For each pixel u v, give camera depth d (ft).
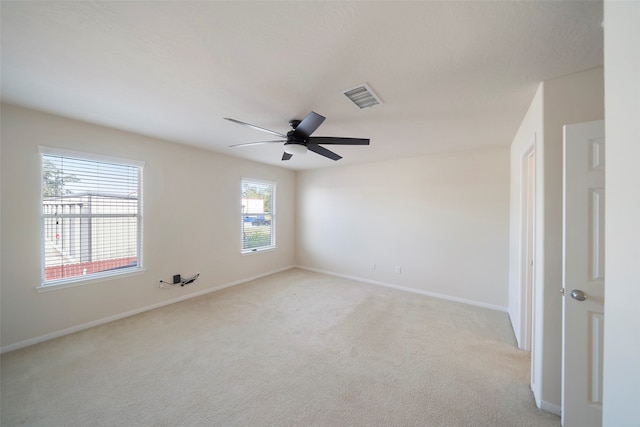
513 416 5.49
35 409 5.54
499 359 7.61
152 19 4.12
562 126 5.58
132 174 10.64
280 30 4.34
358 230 16.06
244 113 8.04
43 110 8.05
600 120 4.82
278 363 7.33
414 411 5.61
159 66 5.52
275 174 17.51
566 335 5.00
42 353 7.69
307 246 18.61
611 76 2.41
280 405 5.76
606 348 2.44
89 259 9.56
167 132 10.21
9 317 7.84
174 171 11.91
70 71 5.75
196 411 5.56
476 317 10.61
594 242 4.83
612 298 2.35
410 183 14.05
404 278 14.20
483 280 11.85
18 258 8.00
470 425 5.26
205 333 9.04
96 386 6.29
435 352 7.96
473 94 6.56
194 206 12.80
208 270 13.51
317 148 9.04
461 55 4.96
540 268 5.83
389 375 6.83
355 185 16.20
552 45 4.59
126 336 8.77
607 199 2.46
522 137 8.36
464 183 12.41
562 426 5.04
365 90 6.48
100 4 3.80
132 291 10.61
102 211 9.83
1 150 7.66
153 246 11.23
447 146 11.60
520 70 5.41
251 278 15.97
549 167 5.67
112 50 4.97
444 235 12.94
